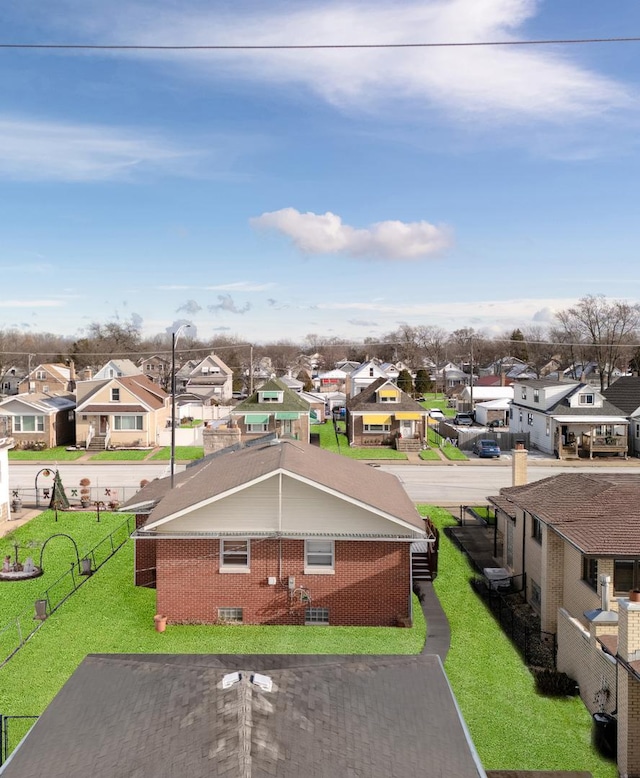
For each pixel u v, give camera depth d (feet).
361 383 247.29
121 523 107.65
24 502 124.36
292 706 29.43
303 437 190.08
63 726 29.76
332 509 65.41
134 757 26.27
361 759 26.71
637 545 54.34
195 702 29.84
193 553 65.87
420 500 127.13
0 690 50.47
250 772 23.90
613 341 285.43
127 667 34.91
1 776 26.63
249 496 65.41
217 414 246.88
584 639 50.55
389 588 65.77
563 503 65.51
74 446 195.93
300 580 65.77
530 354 493.36
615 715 43.98
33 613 67.62
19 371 389.80
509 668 56.13
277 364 549.13
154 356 441.68
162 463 169.99
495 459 176.86
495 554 89.15
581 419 176.35
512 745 43.96
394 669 34.88
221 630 63.72
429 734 29.63
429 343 557.74
